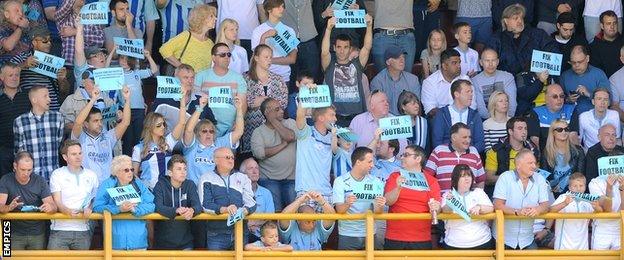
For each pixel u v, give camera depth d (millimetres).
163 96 55688
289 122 57875
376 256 52969
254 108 58844
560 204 53625
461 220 53531
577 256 53844
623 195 53562
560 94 60531
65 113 58094
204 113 57781
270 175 56906
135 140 59469
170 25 64438
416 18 67125
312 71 63906
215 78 58594
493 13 66000
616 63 64250
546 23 66375
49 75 58094
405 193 53375
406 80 61875
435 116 58938
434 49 63156
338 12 60500
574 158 57719
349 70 61000
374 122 58375
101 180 55562
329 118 56188
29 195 52188
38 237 53000
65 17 62188
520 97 62438
